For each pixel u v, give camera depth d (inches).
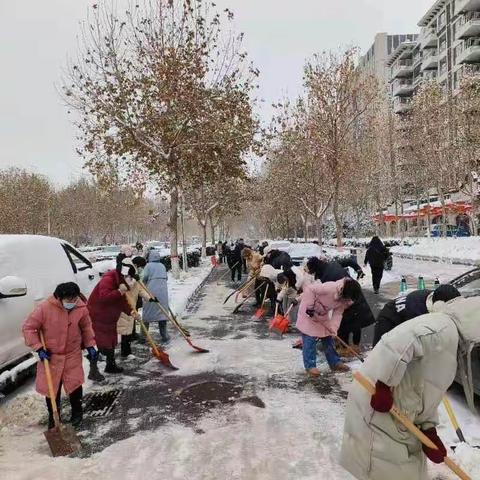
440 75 2374.5
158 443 178.5
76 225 2554.1
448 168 1307.8
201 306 506.0
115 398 227.5
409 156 1573.6
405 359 109.0
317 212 1226.6
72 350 197.6
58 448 172.9
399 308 200.8
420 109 1422.2
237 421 196.7
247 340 339.6
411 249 1261.1
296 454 167.2
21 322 241.9
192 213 1492.4
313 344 255.9
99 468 160.7
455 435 175.2
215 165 703.7
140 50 677.3
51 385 182.1
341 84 989.8
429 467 151.6
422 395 113.7
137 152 700.7
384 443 113.1
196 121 681.6
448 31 2279.8
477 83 1176.2
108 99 669.3
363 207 2110.0
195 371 265.7
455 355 112.6
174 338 349.1
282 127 1125.1
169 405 216.7
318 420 195.6
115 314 264.5
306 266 299.1
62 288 193.5
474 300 120.0
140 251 759.7
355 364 273.7
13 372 231.5
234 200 1464.1
